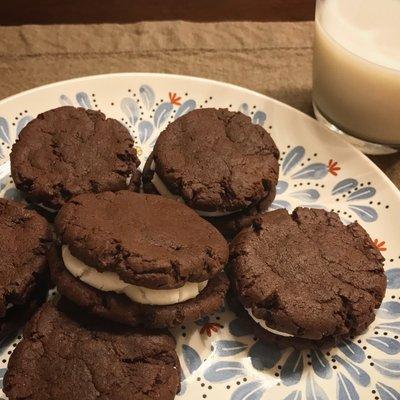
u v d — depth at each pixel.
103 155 0.27
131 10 0.38
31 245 0.24
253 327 0.24
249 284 0.24
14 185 0.27
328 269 0.24
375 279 0.24
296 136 0.30
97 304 0.22
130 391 0.21
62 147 0.27
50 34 0.36
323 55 0.30
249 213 0.27
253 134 0.28
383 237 0.27
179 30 0.36
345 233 0.26
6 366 0.23
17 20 0.37
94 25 0.36
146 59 0.35
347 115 0.31
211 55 0.36
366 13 0.29
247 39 0.36
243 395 0.23
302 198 0.29
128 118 0.31
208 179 0.26
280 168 0.29
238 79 0.35
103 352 0.22
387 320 0.25
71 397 0.21
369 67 0.28
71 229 0.22
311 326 0.23
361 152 0.29
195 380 0.23
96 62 0.35
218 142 0.27
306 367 0.24
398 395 0.23
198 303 0.23
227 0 0.38
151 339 0.22
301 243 0.25
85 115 0.28
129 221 0.23
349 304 0.23
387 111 0.29
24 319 0.24
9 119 0.29
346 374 0.24
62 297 0.24
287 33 0.37
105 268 0.22
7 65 0.34
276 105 0.31
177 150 0.27
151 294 0.22
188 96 0.31
